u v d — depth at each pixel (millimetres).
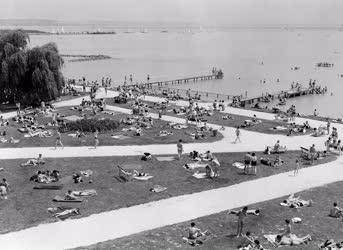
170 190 35938
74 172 39875
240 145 50375
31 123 56938
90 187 36250
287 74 150000
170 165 42406
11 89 69625
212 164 40000
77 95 79250
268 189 36875
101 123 55094
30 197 33906
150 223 29922
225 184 37719
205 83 125875
